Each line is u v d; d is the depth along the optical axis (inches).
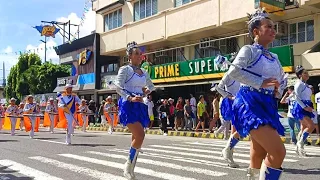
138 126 221.9
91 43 1158.3
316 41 633.6
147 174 262.7
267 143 138.6
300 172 264.5
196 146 450.3
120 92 224.1
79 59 1210.6
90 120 1021.2
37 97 1419.8
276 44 698.8
